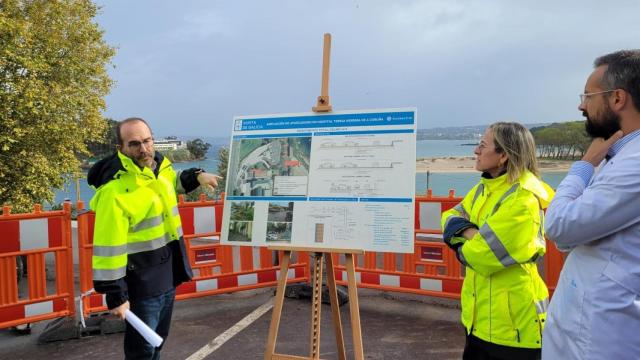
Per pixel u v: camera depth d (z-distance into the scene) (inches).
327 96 125.8
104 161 106.3
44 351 165.2
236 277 212.2
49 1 617.3
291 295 218.2
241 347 166.7
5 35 543.2
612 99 62.4
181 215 201.8
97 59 692.7
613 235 60.8
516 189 89.0
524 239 86.5
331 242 116.9
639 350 58.5
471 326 94.9
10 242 169.5
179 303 215.3
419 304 208.4
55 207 588.7
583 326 62.4
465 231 96.3
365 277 210.8
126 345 111.0
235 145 134.9
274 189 126.6
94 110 673.6
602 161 68.4
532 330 88.4
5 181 561.9
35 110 553.0
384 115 119.8
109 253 98.3
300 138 127.2
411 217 112.4
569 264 67.8
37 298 175.2
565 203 64.8
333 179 121.1
